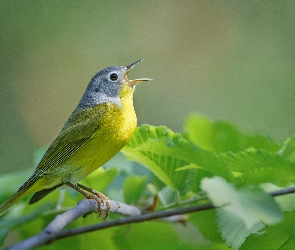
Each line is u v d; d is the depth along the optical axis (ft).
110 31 75.66
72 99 73.67
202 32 77.82
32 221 25.94
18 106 71.00
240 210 15.25
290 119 69.97
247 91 73.26
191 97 75.41
